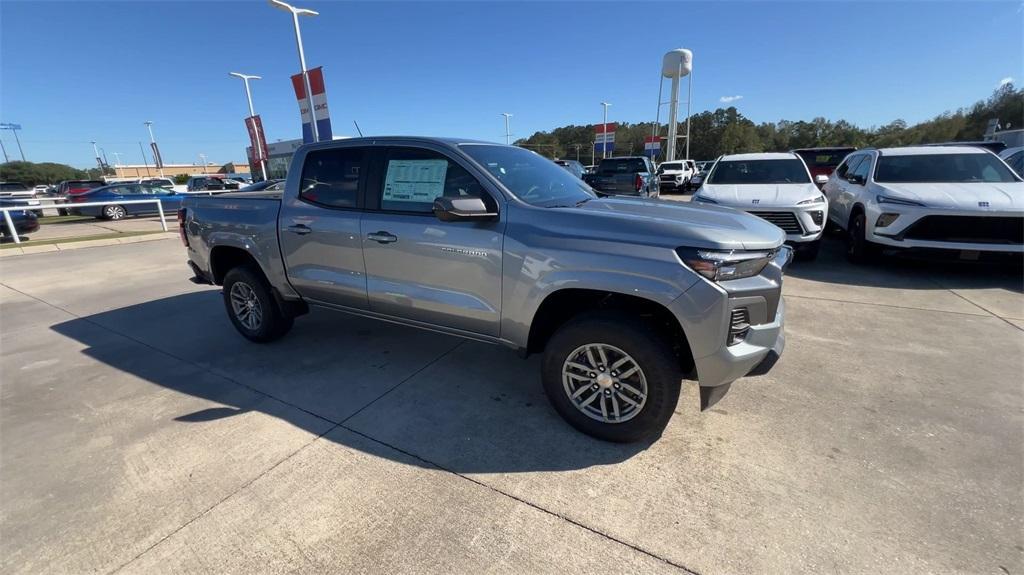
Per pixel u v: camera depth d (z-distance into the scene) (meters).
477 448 2.80
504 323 3.02
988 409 3.08
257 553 2.07
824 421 3.00
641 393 2.65
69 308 5.90
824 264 7.27
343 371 3.84
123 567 2.01
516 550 2.07
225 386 3.63
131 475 2.60
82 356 4.31
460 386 3.56
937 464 2.56
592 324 2.67
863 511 2.24
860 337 4.32
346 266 3.63
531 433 2.94
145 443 2.90
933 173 6.79
